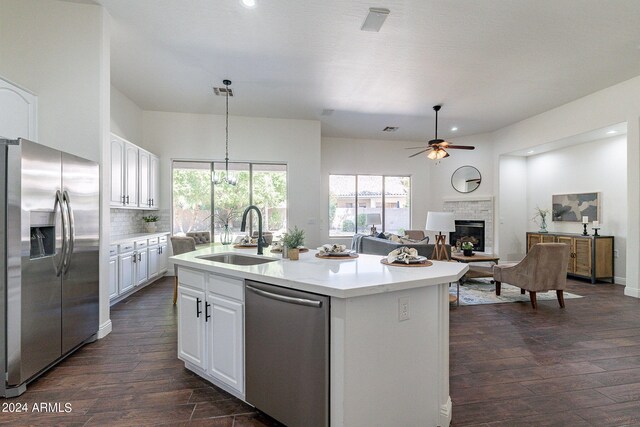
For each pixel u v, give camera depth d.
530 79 4.52
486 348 2.87
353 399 1.54
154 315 3.72
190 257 2.54
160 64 4.11
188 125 6.11
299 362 1.66
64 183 2.49
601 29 3.28
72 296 2.60
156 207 5.85
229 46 3.66
